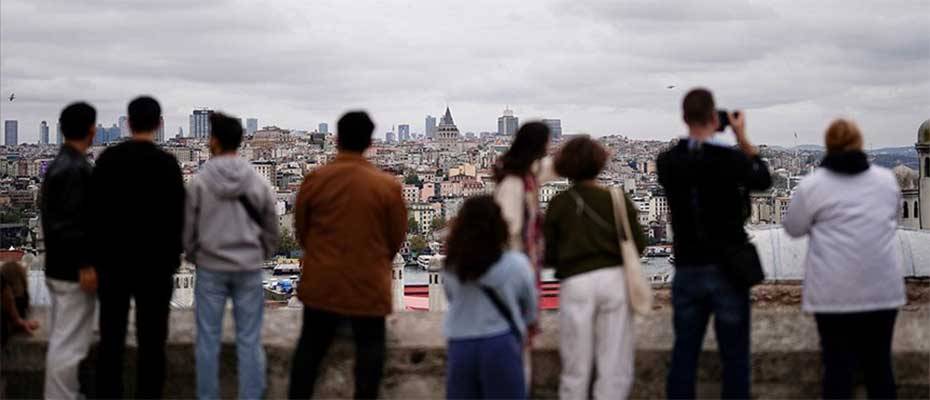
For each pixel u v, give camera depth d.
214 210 6.59
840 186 6.12
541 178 6.48
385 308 6.42
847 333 6.14
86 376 7.27
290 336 7.29
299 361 6.41
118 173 6.43
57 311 6.75
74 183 6.52
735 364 6.10
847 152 6.15
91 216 6.50
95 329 7.45
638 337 7.04
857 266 6.03
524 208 6.22
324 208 6.37
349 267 6.30
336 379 7.06
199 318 6.68
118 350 6.62
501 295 5.74
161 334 6.66
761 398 6.95
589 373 6.26
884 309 6.08
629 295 6.26
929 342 7.02
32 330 7.46
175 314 7.71
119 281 6.49
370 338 6.47
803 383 6.95
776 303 10.70
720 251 6.04
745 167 5.95
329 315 6.38
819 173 6.22
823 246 6.12
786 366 6.93
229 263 6.62
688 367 6.18
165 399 7.27
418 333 7.28
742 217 6.13
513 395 5.75
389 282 6.49
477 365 5.75
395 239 6.50
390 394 7.07
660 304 10.70
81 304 6.77
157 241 6.48
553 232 6.32
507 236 5.80
